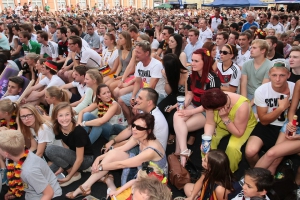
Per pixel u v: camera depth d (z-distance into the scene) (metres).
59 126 3.22
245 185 2.22
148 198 1.68
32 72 5.94
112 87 5.16
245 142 3.22
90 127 3.80
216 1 14.27
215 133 3.31
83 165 3.37
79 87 4.75
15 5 28.53
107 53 6.01
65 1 33.78
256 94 3.10
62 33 7.18
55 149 3.18
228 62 4.05
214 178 2.40
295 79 3.68
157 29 8.95
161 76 4.27
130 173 2.95
